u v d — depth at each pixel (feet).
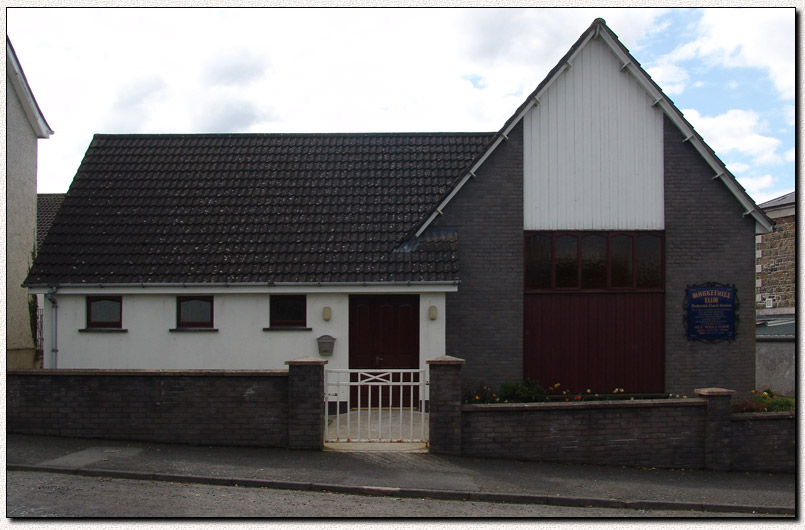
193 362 45.39
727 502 31.07
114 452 33.17
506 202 47.44
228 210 50.08
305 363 35.04
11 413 35.73
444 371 35.35
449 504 28.84
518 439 35.76
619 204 47.88
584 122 47.75
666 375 47.91
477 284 47.26
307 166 53.72
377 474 31.58
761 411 41.52
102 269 45.68
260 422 35.29
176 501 27.02
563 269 48.03
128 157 54.75
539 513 28.30
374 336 46.37
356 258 45.98
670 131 47.93
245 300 45.52
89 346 45.37
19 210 52.95
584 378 47.83
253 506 26.86
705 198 48.08
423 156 53.98
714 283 48.08
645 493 31.71
